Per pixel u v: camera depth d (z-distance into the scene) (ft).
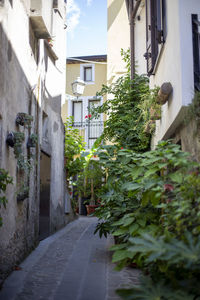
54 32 25.12
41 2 21.09
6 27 15.47
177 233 10.00
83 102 60.59
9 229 15.43
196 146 12.67
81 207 53.67
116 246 11.55
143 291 8.09
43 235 25.16
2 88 14.48
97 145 31.45
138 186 12.30
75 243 23.32
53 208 29.27
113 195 17.71
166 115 16.66
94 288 12.61
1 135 14.33
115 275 14.46
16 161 17.07
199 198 9.38
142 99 21.76
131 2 30.53
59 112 33.12
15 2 17.58
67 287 12.76
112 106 28.43
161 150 12.14
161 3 17.31
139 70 30.66
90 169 49.03
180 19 13.62
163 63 17.49
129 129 25.11
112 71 46.98
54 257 18.49
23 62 19.26
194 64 13.30
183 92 13.12
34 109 22.21
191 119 12.78
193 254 7.51
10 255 15.39
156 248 7.92
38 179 23.07
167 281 8.85
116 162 18.70
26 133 19.93
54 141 30.50
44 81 26.61
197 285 8.05
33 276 14.38
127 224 13.23
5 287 12.75
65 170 38.09
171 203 10.40
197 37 13.50
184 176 10.77
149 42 22.07
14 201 16.53
